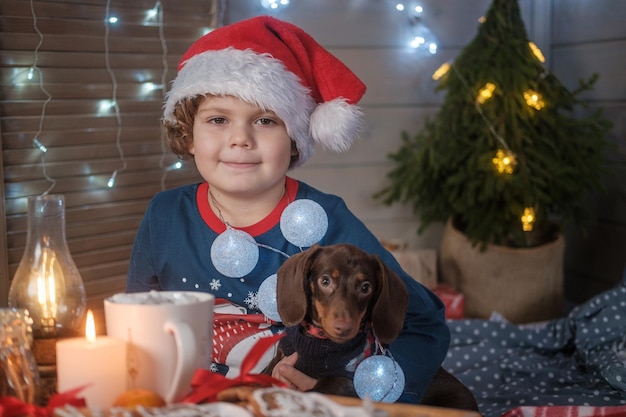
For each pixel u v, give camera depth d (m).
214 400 0.85
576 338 2.26
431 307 1.31
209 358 0.92
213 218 1.33
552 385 2.07
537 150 2.82
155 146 2.37
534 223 2.95
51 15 2.05
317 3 3.02
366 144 3.20
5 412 0.76
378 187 3.24
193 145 1.35
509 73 2.82
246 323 1.29
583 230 3.02
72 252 2.17
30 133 2.05
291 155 1.39
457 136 2.87
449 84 2.94
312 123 1.34
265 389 0.82
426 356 1.25
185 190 1.39
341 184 3.18
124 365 0.83
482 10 3.33
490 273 2.86
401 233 3.32
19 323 0.88
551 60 3.43
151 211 1.37
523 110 2.79
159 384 0.87
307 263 1.11
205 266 1.31
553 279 2.90
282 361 1.18
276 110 1.24
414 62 3.23
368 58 3.15
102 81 2.20
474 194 2.84
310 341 1.15
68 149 2.14
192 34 2.43
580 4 3.23
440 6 3.24
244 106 1.24
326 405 0.77
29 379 0.87
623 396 1.89
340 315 1.05
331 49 3.08
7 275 2.02
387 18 3.16
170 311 0.86
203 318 0.89
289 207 1.25
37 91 2.05
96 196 2.22
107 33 2.19
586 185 2.94
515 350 2.29
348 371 1.14
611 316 2.23
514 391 1.98
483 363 2.24
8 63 1.99
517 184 2.73
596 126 2.94
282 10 2.95
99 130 2.21
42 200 1.02
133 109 2.29
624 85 3.02
